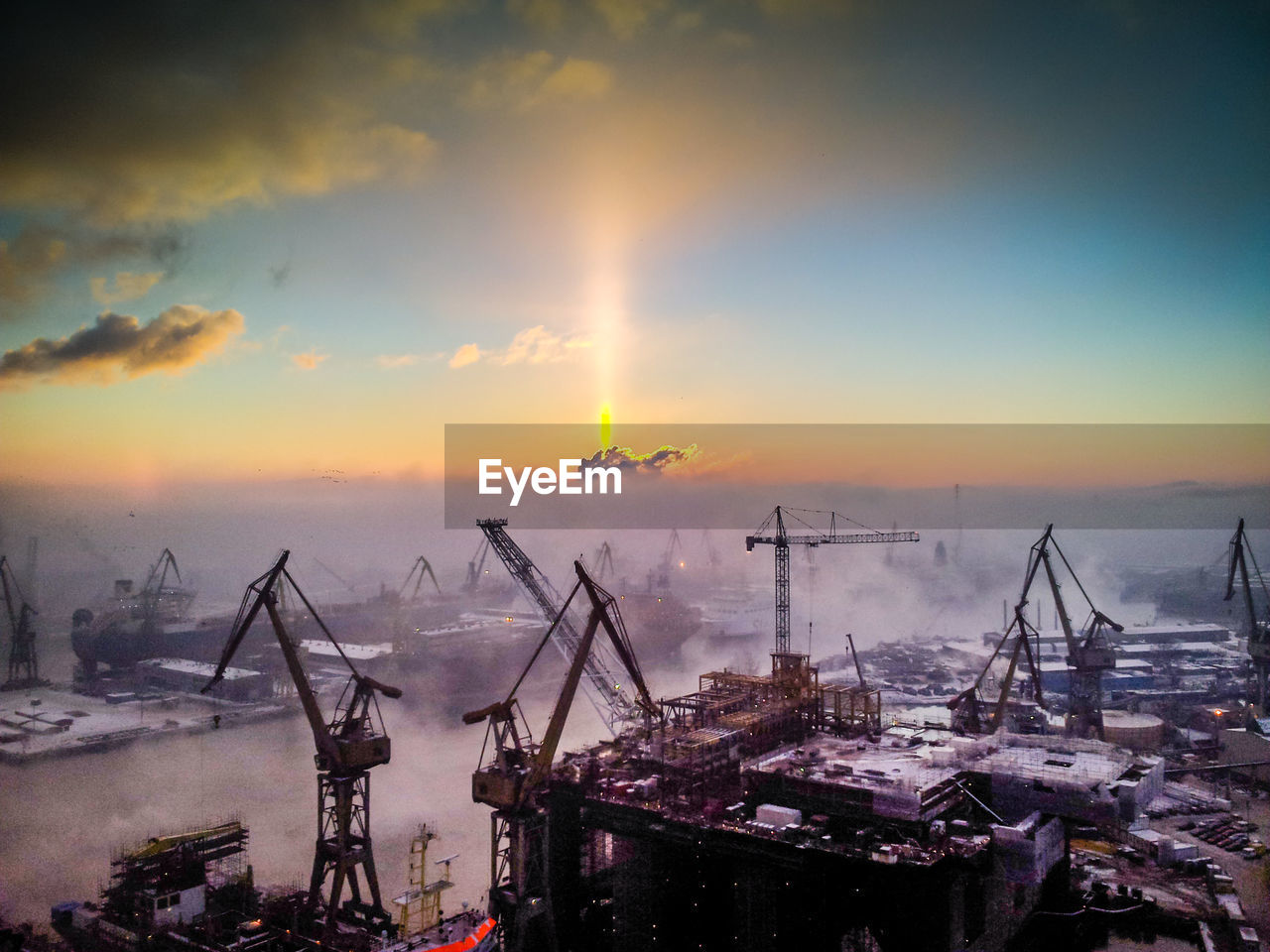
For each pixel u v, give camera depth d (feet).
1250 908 496.64
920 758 582.76
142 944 486.38
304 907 511.81
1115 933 473.67
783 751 604.49
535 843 493.77
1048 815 534.37
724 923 513.04
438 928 492.95
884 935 450.30
